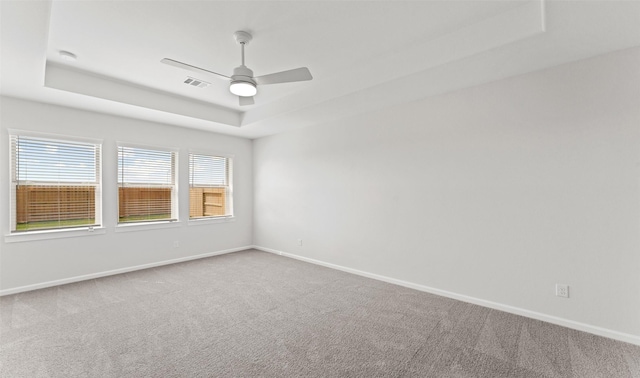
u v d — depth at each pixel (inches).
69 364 80.1
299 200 197.9
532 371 77.4
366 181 159.8
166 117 167.3
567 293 100.7
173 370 78.1
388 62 114.1
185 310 115.8
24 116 135.3
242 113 191.5
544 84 104.7
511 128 112.0
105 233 159.8
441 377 75.5
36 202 140.4
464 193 124.4
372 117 156.4
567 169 100.6
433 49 102.0
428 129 135.0
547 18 78.3
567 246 100.7
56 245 144.3
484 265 119.3
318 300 126.5
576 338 93.3
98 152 158.9
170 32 96.3
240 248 227.3
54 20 88.7
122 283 147.6
